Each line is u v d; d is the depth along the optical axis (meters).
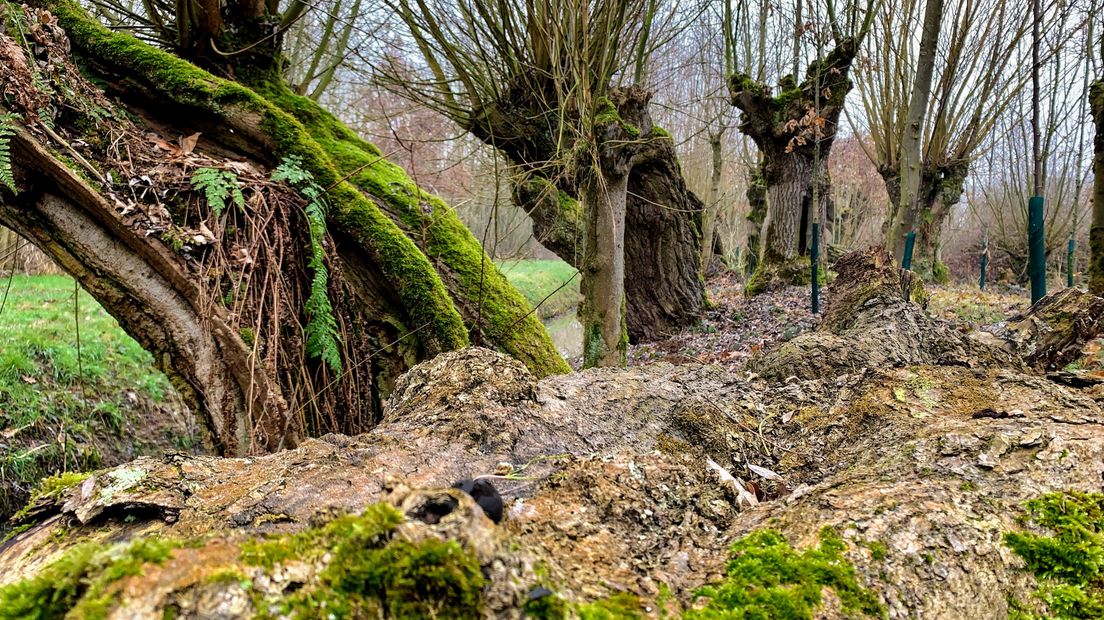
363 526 0.76
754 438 1.78
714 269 17.05
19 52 2.81
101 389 5.84
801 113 9.27
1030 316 3.00
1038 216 4.27
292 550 0.75
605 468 1.29
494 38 5.45
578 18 4.14
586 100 4.15
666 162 7.64
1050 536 1.02
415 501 0.82
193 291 2.86
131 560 0.69
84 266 2.95
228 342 2.82
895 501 1.09
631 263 8.23
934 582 0.92
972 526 1.02
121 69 3.54
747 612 0.85
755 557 0.98
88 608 0.62
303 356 3.16
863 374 2.08
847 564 0.94
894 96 10.91
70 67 3.16
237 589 0.68
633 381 1.97
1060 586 0.94
